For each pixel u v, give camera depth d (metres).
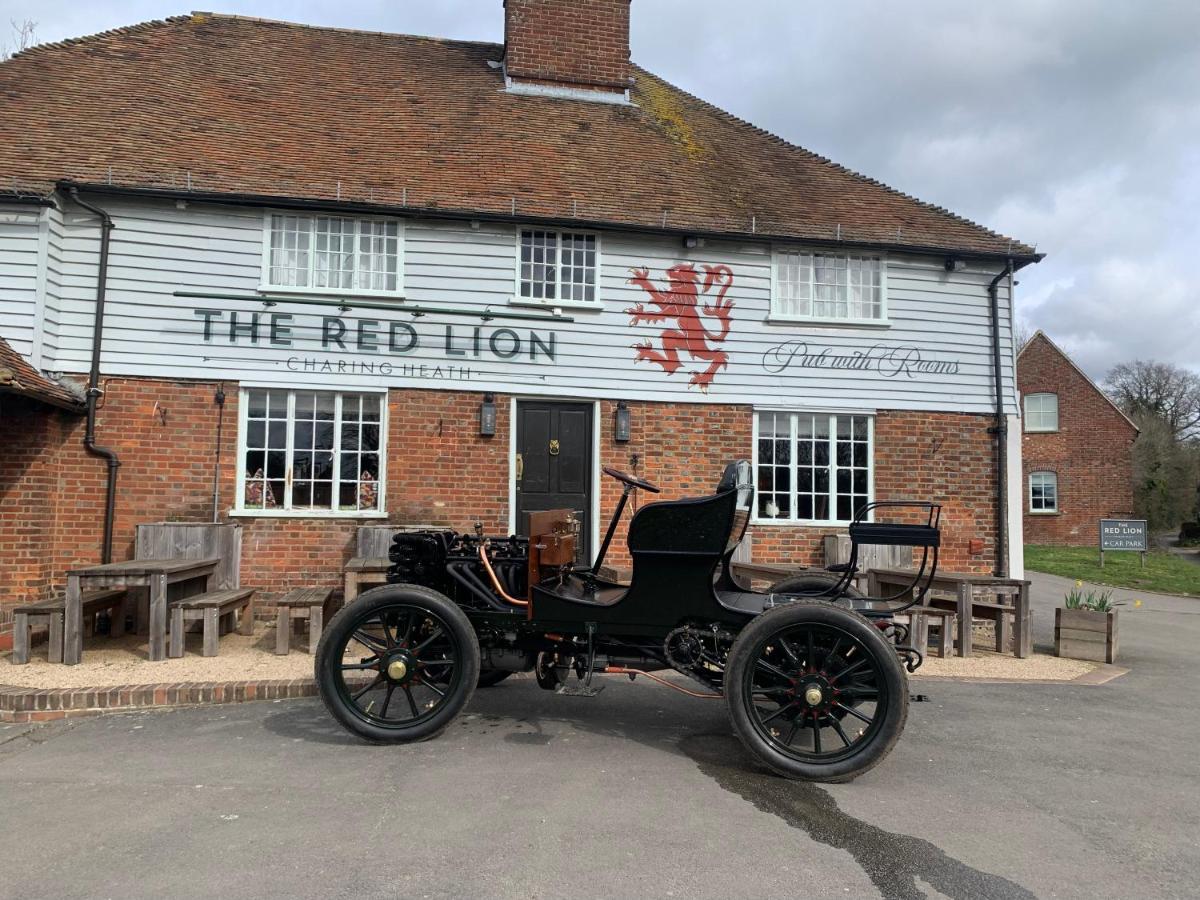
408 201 8.69
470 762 4.32
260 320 8.47
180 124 9.20
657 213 9.27
